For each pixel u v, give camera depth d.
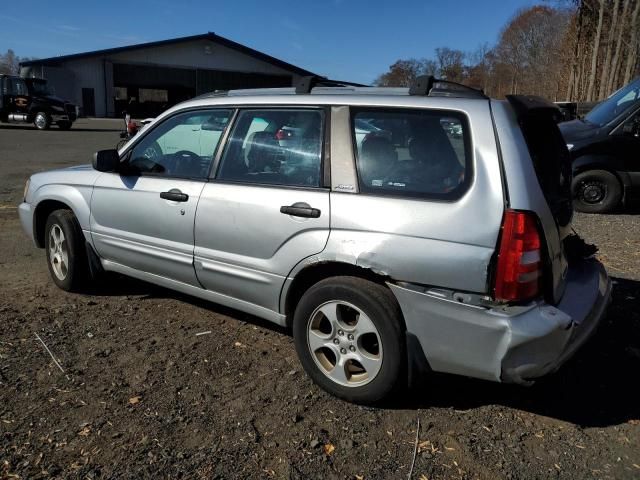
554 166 3.39
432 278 2.92
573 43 30.27
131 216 4.34
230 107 3.94
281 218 3.43
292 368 3.73
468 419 3.20
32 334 4.13
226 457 2.82
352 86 3.88
